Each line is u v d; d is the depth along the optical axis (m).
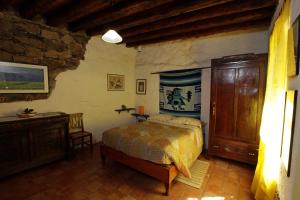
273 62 1.87
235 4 2.24
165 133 2.76
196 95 3.71
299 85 1.10
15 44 2.64
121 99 4.48
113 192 2.16
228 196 2.10
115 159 2.69
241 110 2.76
